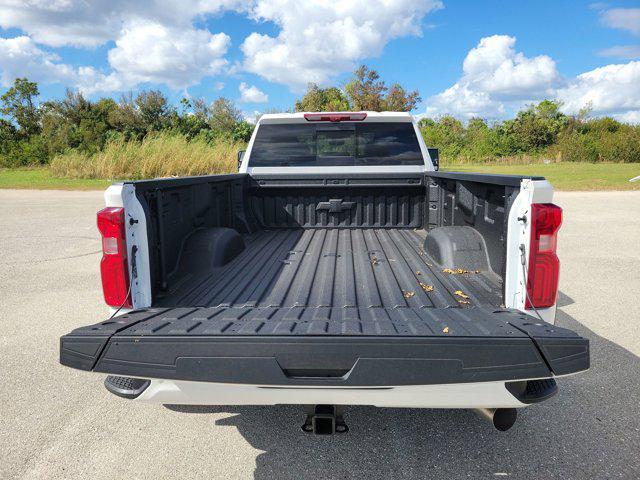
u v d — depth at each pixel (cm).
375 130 494
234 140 2822
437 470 250
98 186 2039
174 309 244
